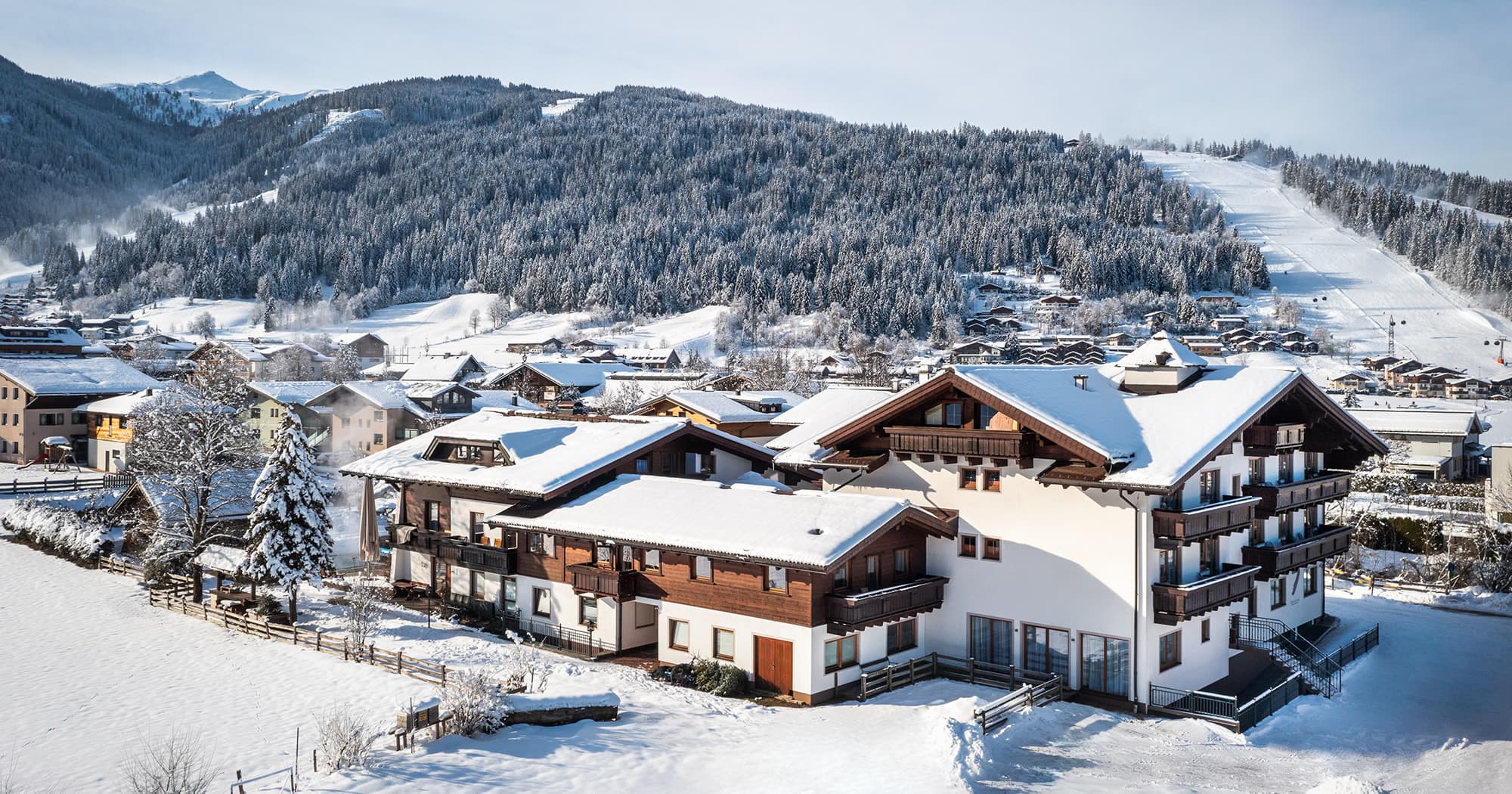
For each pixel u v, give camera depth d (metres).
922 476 38.62
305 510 42.28
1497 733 31.98
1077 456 34.09
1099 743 29.94
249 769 26.72
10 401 88.56
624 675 35.25
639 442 44.72
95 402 90.19
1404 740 31.31
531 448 46.38
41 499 64.88
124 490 64.75
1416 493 78.75
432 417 89.19
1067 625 34.44
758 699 33.50
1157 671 33.22
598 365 138.00
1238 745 30.39
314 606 45.88
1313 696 35.75
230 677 35.72
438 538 45.03
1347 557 57.56
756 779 26.16
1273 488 37.62
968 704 30.38
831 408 56.09
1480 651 41.53
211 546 55.84
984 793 25.55
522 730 28.69
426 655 37.41
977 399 35.69
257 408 91.81
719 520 36.69
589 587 38.31
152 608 45.75
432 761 25.81
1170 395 38.34
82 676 35.84
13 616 43.97
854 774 26.45
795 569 33.19
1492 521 59.22
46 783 26.19
